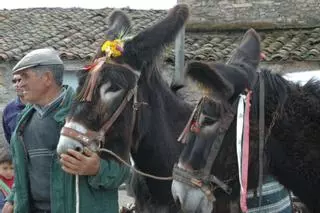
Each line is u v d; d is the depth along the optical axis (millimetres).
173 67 8422
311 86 3312
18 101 4488
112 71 3473
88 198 3350
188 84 3426
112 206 3438
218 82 3016
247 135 3076
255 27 11070
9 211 3748
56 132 3445
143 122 3625
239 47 3426
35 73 3436
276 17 11000
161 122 3703
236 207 3174
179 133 3768
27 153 3488
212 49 10094
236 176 3143
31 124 3484
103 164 3359
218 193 3197
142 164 3754
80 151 3316
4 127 4531
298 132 3193
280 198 3557
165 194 3721
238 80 3139
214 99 3080
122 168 3457
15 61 11070
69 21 13250
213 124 3131
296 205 3961
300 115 3215
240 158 3062
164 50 3619
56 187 3348
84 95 3402
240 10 11180
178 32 3631
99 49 3658
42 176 3439
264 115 3168
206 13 11328
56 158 3381
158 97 3705
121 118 3484
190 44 10578
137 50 3547
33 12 14109
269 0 11023
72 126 3336
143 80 3619
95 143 3373
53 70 3477
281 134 3193
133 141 3619
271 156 3213
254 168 3168
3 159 4332
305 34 10492
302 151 3191
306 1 10859
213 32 11281
